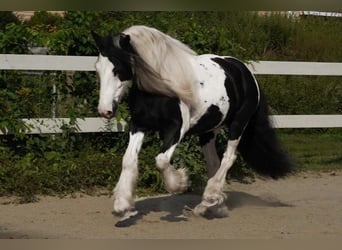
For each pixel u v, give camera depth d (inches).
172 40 253.1
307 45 673.6
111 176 331.0
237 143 286.2
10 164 326.3
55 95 360.2
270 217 283.3
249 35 641.6
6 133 338.6
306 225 269.6
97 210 287.0
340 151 454.0
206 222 270.8
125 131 357.7
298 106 514.6
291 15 729.6
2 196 307.1
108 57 228.8
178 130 246.2
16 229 253.1
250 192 340.2
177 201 307.6
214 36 377.7
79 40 364.5
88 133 362.9
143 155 339.3
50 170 326.0
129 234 247.8
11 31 357.7
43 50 394.6
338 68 420.5
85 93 363.3
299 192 342.0
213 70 269.1
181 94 243.1
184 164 331.3
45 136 350.6
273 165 303.1
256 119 298.5
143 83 236.8
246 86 284.8
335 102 531.5
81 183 323.6
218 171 281.1
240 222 272.5
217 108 265.7
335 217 285.7
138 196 318.0
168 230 255.1
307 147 463.5
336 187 356.5
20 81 353.1
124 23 365.4
